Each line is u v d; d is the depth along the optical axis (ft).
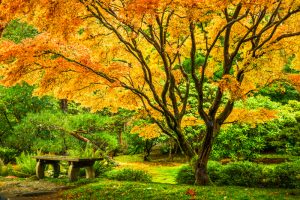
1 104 55.72
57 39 25.80
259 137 36.37
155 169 52.85
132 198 25.03
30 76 27.30
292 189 27.32
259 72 31.42
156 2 19.48
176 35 27.02
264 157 47.09
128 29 31.83
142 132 34.78
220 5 21.16
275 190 26.86
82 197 26.43
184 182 32.76
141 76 32.55
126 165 57.21
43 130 52.03
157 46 28.78
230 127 35.37
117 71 28.40
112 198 25.41
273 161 45.75
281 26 31.30
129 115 61.93
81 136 52.70
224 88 25.76
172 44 33.19
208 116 30.19
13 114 59.41
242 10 31.37
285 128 40.83
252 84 32.68
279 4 27.09
